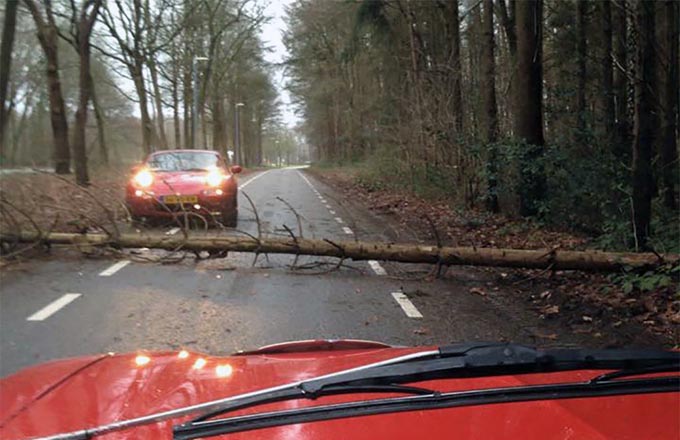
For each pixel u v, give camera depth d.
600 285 7.49
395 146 22.75
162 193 11.23
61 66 35.28
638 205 8.57
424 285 7.78
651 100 9.63
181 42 35.72
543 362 2.29
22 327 5.62
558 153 11.89
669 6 12.93
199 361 2.75
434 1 19.45
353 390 2.04
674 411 1.88
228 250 8.64
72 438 1.85
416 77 19.69
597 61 15.77
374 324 5.97
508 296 7.25
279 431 1.78
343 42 37.91
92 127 38.00
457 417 1.83
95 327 5.66
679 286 6.71
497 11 20.50
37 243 8.75
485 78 15.30
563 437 1.67
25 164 15.01
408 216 15.28
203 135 51.41
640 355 2.37
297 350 3.16
